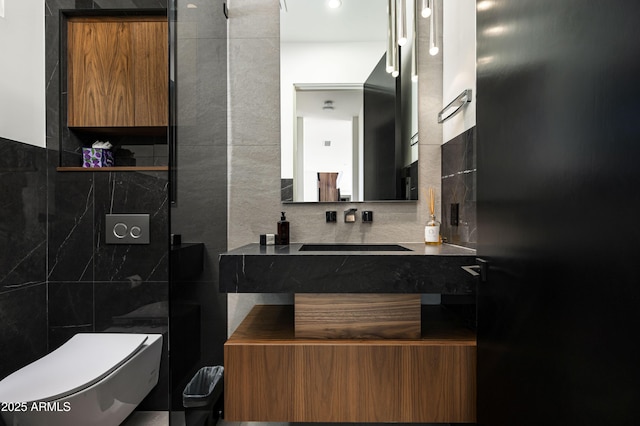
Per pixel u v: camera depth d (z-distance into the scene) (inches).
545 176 32.6
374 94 70.7
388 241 69.9
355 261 47.9
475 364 47.4
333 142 70.6
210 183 59.6
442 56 70.0
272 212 70.1
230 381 47.2
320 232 70.0
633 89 22.8
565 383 29.7
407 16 70.3
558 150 30.6
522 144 36.6
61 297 67.2
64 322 67.2
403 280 47.9
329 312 49.8
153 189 67.7
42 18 66.6
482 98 47.0
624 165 23.6
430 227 65.7
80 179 67.4
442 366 47.3
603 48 25.3
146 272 67.7
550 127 31.8
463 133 59.1
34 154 63.6
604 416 25.4
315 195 70.2
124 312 67.7
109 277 67.6
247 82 70.2
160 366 67.4
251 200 70.0
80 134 73.1
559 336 30.5
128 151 75.7
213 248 61.1
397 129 70.6
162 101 70.2
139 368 57.5
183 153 47.2
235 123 70.2
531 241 34.9
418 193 70.1
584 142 27.4
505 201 40.2
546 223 32.4
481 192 46.9
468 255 48.1
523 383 36.1
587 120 27.1
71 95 69.7
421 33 70.4
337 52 70.6
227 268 48.4
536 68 34.0
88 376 46.9
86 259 67.4
